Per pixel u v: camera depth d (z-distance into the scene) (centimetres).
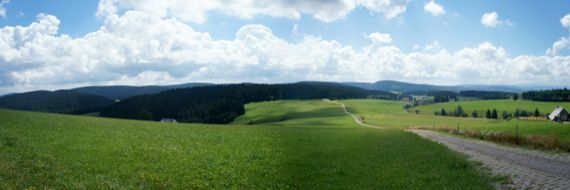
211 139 4788
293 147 4372
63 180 2075
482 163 3012
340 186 2517
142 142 4025
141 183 2291
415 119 18100
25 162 2344
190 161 3133
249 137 5262
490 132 5234
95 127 5094
